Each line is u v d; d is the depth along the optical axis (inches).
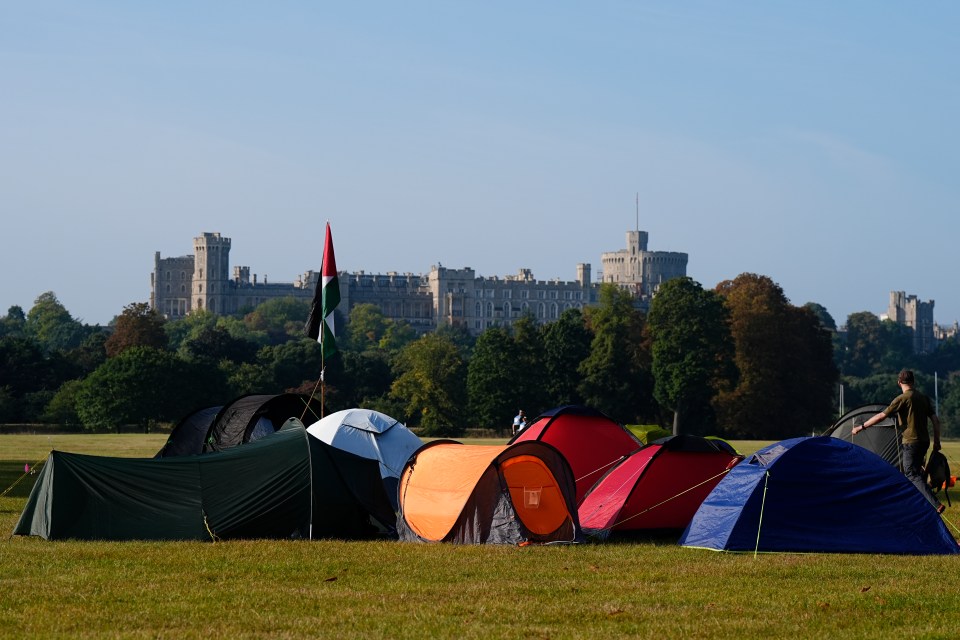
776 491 989.8
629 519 1111.0
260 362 6993.1
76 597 748.6
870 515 984.3
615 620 689.0
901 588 791.1
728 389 5098.4
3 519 1201.4
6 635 642.8
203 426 1782.7
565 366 5634.8
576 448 1280.8
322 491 1090.1
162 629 659.4
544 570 869.2
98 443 3494.1
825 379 5457.7
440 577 836.0
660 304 5142.7
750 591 780.0
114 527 1048.2
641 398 5605.3
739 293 5339.6
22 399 5693.9
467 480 1055.6
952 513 1235.9
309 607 721.6
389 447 1369.3
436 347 5890.8
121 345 7062.0
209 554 943.0
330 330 1465.3
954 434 6791.3
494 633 650.2
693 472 1133.7
